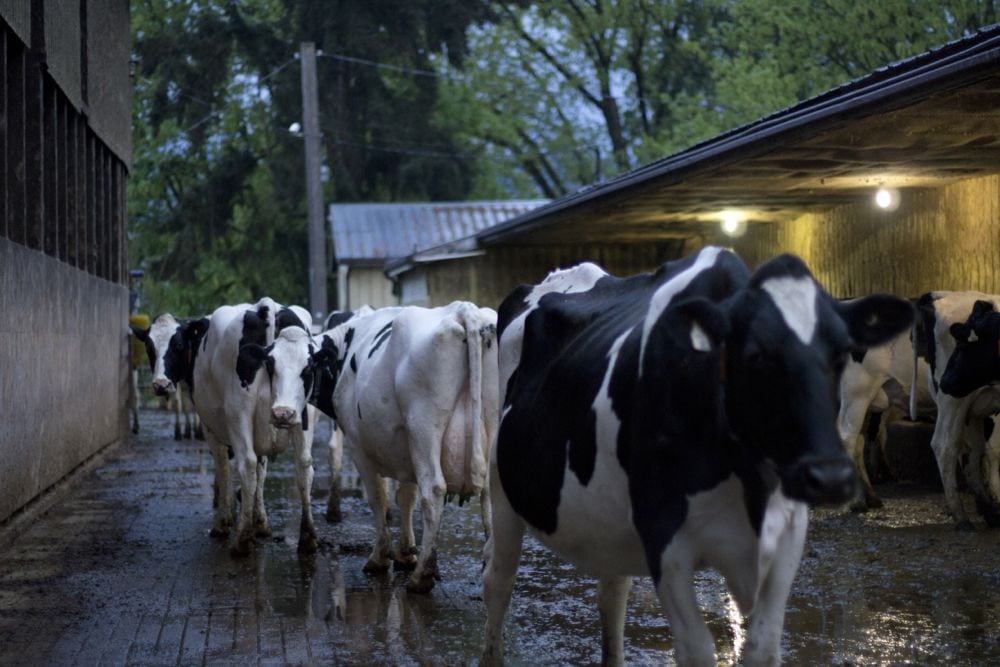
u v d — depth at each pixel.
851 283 15.33
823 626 7.19
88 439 15.52
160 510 12.55
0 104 10.88
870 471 13.41
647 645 6.88
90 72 15.90
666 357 4.42
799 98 29.70
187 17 40.50
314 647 7.00
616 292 5.56
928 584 8.28
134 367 21.98
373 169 40.88
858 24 27.12
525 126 43.62
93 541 10.66
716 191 14.14
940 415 10.51
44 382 12.14
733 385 4.11
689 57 40.62
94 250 16.88
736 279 4.43
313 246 28.77
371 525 11.39
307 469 9.95
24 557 9.91
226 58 40.19
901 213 14.09
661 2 39.88
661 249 20.89
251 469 9.91
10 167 11.62
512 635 7.20
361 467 9.03
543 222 16.95
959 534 10.14
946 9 25.86
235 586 8.68
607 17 39.56
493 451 5.92
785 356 3.98
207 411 10.65
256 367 9.84
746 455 4.17
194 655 6.87
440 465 8.26
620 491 4.69
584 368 5.03
